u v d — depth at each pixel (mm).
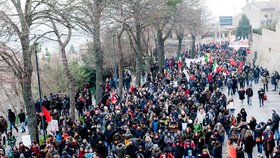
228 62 51000
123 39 50812
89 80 45031
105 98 28625
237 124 19938
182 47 87062
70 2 24328
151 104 23438
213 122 20938
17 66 20688
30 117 21234
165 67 50125
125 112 23062
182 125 19703
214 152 17234
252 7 108000
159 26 47031
